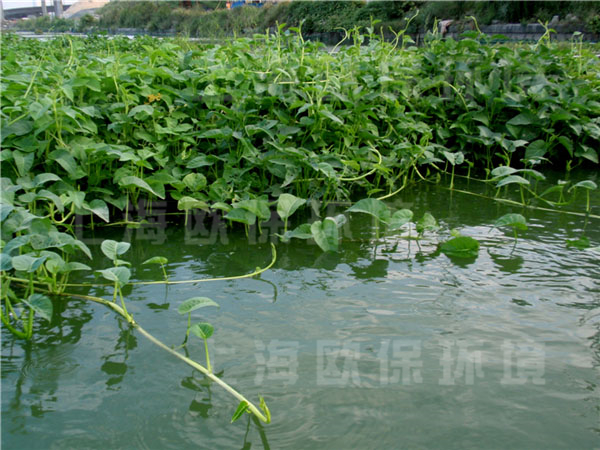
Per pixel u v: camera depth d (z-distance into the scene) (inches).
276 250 122.6
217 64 178.9
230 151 150.8
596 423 64.7
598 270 109.4
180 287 102.1
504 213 151.3
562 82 217.6
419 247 124.5
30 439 61.4
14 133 124.1
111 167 143.3
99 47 348.8
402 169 185.5
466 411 66.7
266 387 71.2
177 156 149.4
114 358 78.1
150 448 60.3
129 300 96.5
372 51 216.7
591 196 168.9
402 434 62.6
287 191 153.3
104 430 63.1
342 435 62.3
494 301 95.5
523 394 70.0
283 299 96.7
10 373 73.9
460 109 208.5
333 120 160.4
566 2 692.1
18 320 89.0
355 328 86.0
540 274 107.6
